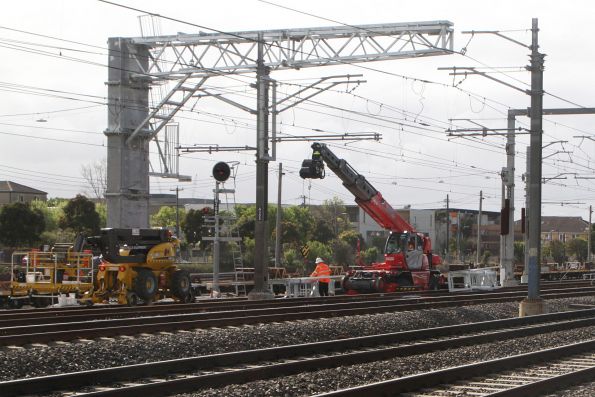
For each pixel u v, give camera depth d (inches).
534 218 1120.8
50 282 1206.9
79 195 2719.0
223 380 552.7
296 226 3014.3
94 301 1189.1
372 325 949.8
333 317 1027.9
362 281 1581.0
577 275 3063.5
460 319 1101.1
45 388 513.0
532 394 533.3
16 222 2512.3
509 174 1852.9
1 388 488.1
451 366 668.1
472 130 1780.3
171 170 1840.6
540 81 1102.4
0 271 2009.1
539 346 815.7
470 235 4899.1
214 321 876.6
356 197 1584.6
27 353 639.1
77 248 1230.3
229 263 2367.1
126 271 1178.6
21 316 943.0
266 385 547.8
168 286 1244.5
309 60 1596.9
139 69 1775.3
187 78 1716.3
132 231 1202.6
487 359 711.7
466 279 1792.6
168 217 3508.9
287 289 1517.0
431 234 4562.0
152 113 1711.4
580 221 7022.6
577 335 915.4
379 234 4197.8
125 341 724.7
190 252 2923.2
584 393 549.3
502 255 1895.9
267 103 1357.0
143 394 493.7
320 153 1390.3
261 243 1347.2
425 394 534.9
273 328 851.4
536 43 1096.2
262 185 1350.9
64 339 735.1
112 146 1798.7
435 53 1528.1
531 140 1114.7
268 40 1636.3
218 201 1457.9
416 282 1631.4
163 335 791.7
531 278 1125.7
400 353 713.0
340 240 3462.1
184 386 523.5
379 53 1563.7
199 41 1704.0
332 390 554.6
